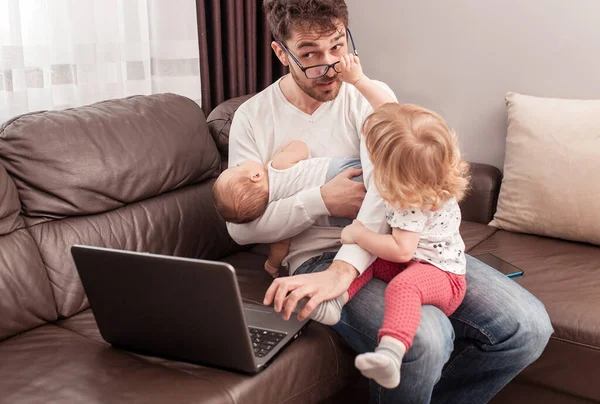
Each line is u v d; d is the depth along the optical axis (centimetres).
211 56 276
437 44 283
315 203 178
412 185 155
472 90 279
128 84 251
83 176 190
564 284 202
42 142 187
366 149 177
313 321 179
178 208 214
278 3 181
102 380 149
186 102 230
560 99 248
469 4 271
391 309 153
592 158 229
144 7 247
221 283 138
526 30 261
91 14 233
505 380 176
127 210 203
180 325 150
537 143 242
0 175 181
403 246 160
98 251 149
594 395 186
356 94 193
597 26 246
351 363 179
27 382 149
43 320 181
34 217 187
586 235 231
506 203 250
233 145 199
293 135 195
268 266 201
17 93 219
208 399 143
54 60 229
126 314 156
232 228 193
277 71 304
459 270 168
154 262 143
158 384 147
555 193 235
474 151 284
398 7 289
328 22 174
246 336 145
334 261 169
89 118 201
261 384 153
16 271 176
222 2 272
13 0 211
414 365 156
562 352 187
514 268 211
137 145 205
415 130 155
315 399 170
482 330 171
